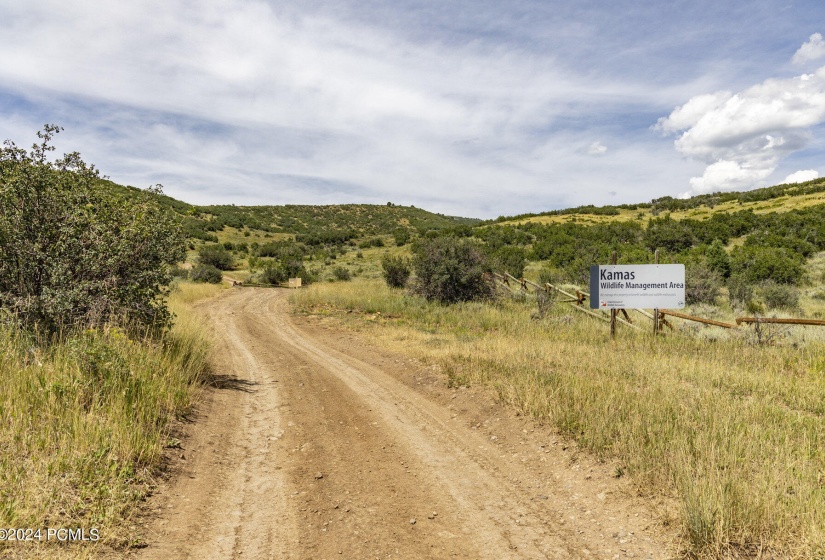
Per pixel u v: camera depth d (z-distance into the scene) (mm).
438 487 4789
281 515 4133
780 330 12422
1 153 7594
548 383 7328
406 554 3590
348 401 7855
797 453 4840
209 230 91500
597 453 5109
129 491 3979
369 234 112312
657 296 12430
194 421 6191
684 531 3684
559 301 18750
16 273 7453
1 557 2955
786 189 85188
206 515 4023
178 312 13211
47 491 3668
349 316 19328
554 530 3957
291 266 40719
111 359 6055
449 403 7578
